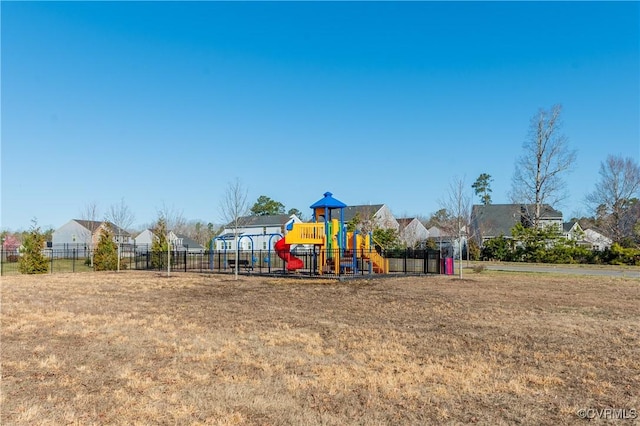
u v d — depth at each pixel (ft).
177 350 25.98
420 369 21.89
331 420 15.97
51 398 18.24
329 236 79.56
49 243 225.56
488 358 23.90
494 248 143.33
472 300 46.09
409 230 188.14
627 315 36.96
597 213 162.40
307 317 36.50
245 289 58.13
